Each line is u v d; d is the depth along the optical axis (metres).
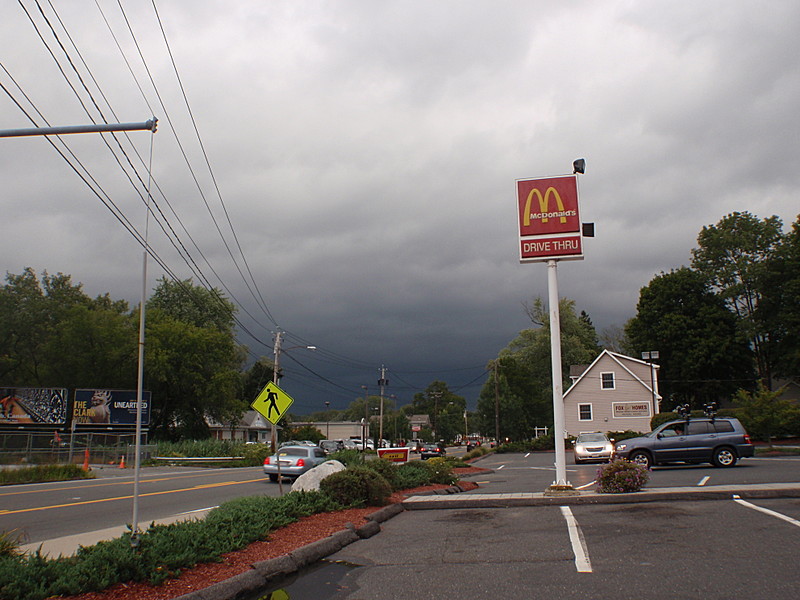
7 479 28.88
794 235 56.06
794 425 44.06
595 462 34.56
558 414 15.54
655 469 24.09
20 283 67.25
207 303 77.25
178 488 24.69
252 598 7.69
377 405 167.00
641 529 10.41
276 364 46.75
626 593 6.94
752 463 25.17
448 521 12.81
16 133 11.90
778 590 6.77
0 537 8.31
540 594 7.11
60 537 12.53
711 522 10.68
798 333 53.47
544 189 16.44
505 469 33.34
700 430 24.05
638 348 64.75
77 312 63.41
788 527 9.95
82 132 12.11
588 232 16.14
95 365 63.94
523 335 84.12
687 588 6.99
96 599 6.84
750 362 59.38
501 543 10.08
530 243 16.28
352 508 13.93
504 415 80.62
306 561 9.30
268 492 22.72
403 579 8.25
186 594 7.11
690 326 60.53
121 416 53.78
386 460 18.33
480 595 7.25
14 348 65.56
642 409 58.25
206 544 8.95
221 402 66.75
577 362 79.12
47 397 53.31
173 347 64.88
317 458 28.89
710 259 61.03
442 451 59.38
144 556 7.77
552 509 13.33
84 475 32.38
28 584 6.65
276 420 16.22
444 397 156.00
